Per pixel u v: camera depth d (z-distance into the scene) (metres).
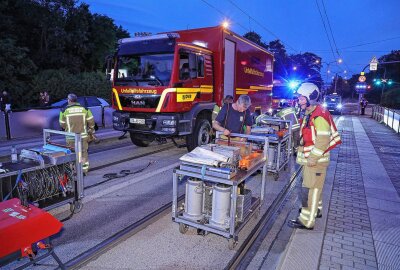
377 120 22.16
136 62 7.64
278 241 3.81
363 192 5.59
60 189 4.20
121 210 4.59
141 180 6.03
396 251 3.54
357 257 3.40
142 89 7.45
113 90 8.09
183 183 5.87
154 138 8.33
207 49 8.28
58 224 2.72
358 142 11.41
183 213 3.76
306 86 3.88
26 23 26.45
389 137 13.08
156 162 7.47
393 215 4.57
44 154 4.06
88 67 32.19
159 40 7.35
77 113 5.86
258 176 6.51
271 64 13.20
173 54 7.14
